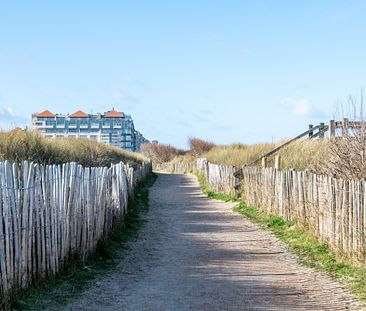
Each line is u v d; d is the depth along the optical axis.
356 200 8.69
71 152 17.50
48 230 7.34
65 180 8.09
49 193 7.45
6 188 6.21
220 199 23.95
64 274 7.88
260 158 22.89
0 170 6.13
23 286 6.56
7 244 6.17
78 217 8.66
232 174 23.17
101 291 7.27
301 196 12.59
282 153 21.67
